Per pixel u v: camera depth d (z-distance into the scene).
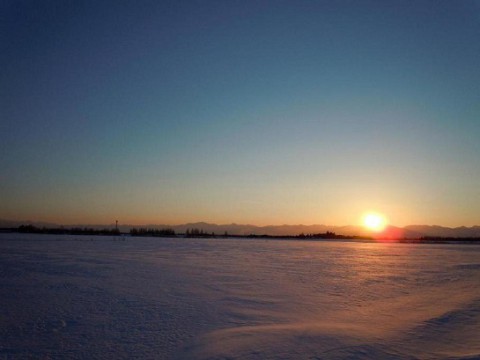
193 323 11.85
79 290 17.69
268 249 55.09
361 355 8.76
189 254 41.31
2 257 33.97
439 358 8.64
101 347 9.58
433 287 19.81
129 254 39.53
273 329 10.86
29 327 11.41
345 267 29.59
